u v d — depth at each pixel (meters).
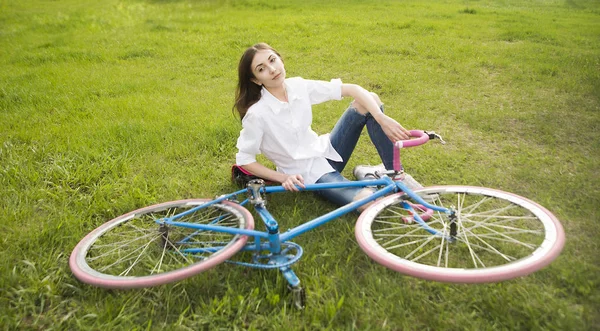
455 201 3.14
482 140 4.16
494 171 3.53
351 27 9.61
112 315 2.25
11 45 9.16
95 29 10.48
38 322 2.27
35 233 2.90
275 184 3.29
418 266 2.06
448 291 2.25
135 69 7.18
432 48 7.67
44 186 3.55
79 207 3.24
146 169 3.84
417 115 4.80
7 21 12.12
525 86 5.63
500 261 2.48
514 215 2.91
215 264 2.23
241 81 2.87
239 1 13.86
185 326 2.15
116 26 10.77
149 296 2.38
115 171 3.74
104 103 5.50
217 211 3.02
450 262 2.50
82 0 16.52
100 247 2.75
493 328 2.01
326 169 3.03
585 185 3.21
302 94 2.95
